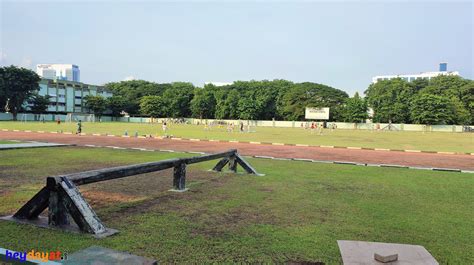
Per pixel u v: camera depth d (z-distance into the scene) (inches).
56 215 184.7
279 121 3142.2
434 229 199.8
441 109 2564.0
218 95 3440.0
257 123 3216.0
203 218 212.1
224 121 3046.3
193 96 3659.0
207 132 1563.7
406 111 2832.2
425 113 2588.6
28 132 1133.1
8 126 1574.8
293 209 238.2
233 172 396.2
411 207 251.1
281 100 3321.9
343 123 2982.3
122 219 206.1
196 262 146.6
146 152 605.9
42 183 298.5
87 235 174.1
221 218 212.8
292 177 372.5
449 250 167.8
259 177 367.6
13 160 441.4
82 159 474.6
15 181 306.5
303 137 1337.4
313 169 441.4
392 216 225.6
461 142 1213.1
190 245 165.9
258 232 187.8
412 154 732.0
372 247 165.9
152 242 168.6
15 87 2546.8
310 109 2947.8
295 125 2987.2
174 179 293.1
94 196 263.9
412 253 159.0
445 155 724.0
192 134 1360.7
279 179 357.4
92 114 3304.6
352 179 370.0
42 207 191.6
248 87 3587.6
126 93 3806.6
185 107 3607.3
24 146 588.4
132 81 4060.0
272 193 288.5
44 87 3080.7
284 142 1013.8
